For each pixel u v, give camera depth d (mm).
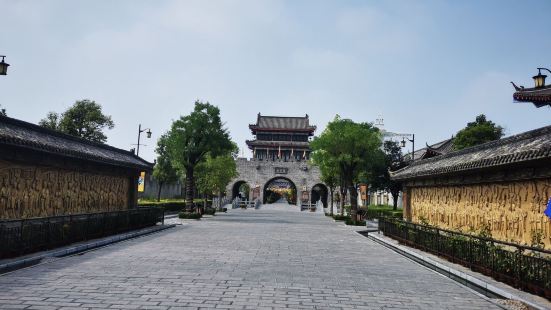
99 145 24234
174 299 8047
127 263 12062
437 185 19562
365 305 8164
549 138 11562
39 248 13500
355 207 33219
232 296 8445
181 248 15758
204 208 42875
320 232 25188
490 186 14727
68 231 15289
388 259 14781
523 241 12625
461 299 8961
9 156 15203
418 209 22562
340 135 32625
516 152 11906
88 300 7812
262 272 11211
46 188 17906
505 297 9398
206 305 7699
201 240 18797
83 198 21203
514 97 16828
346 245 18766
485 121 36344
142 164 28219
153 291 8641
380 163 35219
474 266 11977
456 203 17594
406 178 22516
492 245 11234
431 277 11453
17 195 15922
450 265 13000
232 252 14984
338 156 33250
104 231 18625
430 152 31078
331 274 11359
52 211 18375
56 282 9281
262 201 70625
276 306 7809
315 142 34281
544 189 11656
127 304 7609
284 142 84375
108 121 44781
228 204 66875
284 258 13930
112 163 22422
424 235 16281
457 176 17031
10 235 12070
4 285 8906
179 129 35562
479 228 15367
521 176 12523
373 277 11172
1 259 11727
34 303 7520
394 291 9516
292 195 82250
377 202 74250
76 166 20109
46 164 17672
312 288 9484
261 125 87812
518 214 12945
